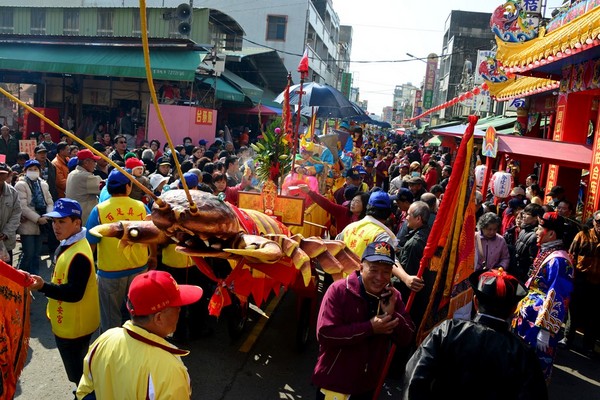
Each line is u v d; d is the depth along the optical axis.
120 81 21.38
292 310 7.65
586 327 6.62
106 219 5.21
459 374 2.65
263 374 5.59
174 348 2.77
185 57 18.61
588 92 10.52
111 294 5.17
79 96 21.19
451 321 2.81
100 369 2.71
